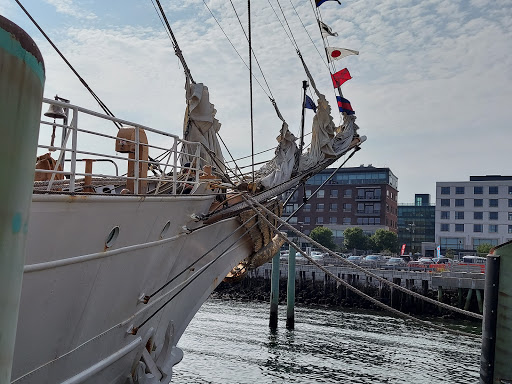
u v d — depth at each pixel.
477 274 35.28
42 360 5.88
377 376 18.73
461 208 79.69
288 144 11.71
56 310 5.78
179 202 7.84
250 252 11.88
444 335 27.41
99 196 5.77
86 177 6.57
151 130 7.23
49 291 5.56
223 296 44.44
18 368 5.56
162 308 8.51
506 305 5.16
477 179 85.12
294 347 23.08
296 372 18.86
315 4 13.50
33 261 5.20
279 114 11.44
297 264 44.50
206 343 23.14
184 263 8.96
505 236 77.31
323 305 40.47
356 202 84.81
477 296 34.25
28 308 5.35
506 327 5.15
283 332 26.86
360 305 39.50
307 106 12.88
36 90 2.66
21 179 2.56
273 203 11.74
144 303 7.74
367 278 39.91
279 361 20.39
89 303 6.37
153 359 8.62
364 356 21.77
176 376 17.55
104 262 6.36
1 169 2.45
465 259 55.81
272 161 11.74
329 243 75.69
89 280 6.18
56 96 7.31
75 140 5.70
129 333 7.56
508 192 77.88
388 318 33.81
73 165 5.64
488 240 78.06
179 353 9.52
